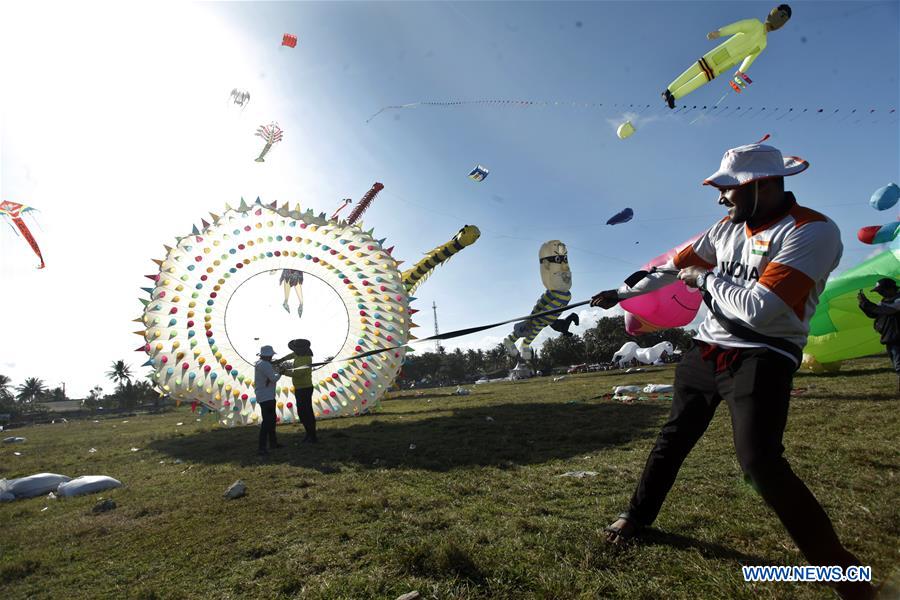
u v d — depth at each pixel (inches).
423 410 468.4
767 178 86.4
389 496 159.5
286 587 100.1
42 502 199.6
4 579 119.1
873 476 143.2
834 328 397.7
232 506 163.5
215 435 399.2
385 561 107.7
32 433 674.8
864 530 106.3
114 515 166.9
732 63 254.8
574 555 103.1
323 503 157.8
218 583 105.3
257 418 430.0
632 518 109.3
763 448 81.7
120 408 2127.2
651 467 107.7
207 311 425.4
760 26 242.7
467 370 3014.3
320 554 115.3
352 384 457.4
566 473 174.6
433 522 130.2
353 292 461.7
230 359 431.8
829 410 249.8
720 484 144.1
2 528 164.9
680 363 108.9
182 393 417.4
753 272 90.2
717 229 105.8
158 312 413.4
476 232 725.3
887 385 319.0
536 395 531.5
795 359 86.3
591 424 281.7
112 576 115.0
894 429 199.6
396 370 470.0
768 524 112.7
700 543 105.3
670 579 91.3
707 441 199.5
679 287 461.7
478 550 108.2
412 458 224.2
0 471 304.7
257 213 419.8
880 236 376.5
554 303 690.8
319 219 431.2
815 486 137.9
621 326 2052.2
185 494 188.1
